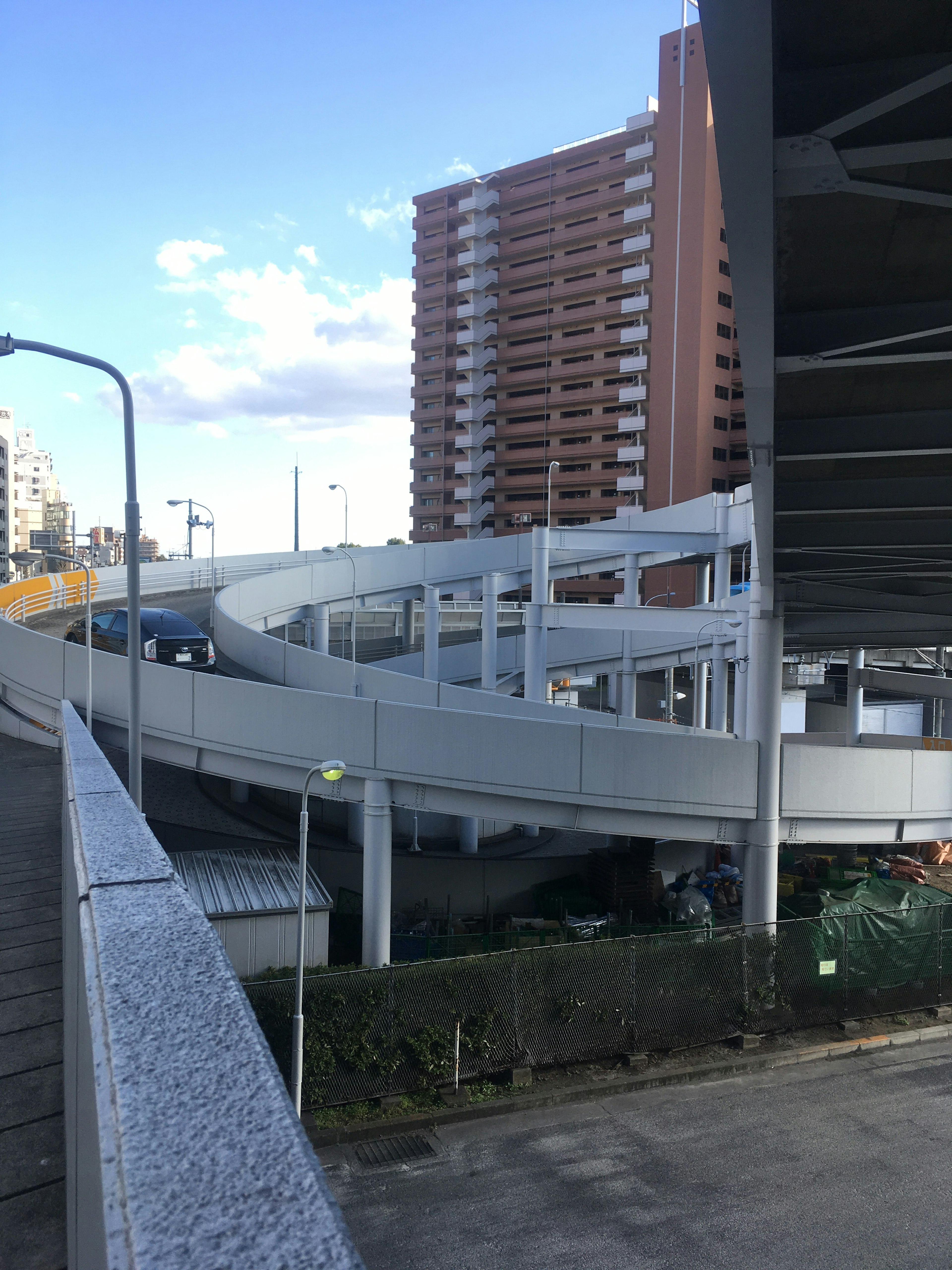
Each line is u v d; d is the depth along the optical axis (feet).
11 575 341.00
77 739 22.02
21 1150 11.10
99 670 75.10
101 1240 4.17
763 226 22.08
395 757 66.39
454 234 315.17
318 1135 50.70
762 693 70.64
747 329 27.17
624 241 282.77
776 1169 48.21
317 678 89.56
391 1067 55.01
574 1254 40.96
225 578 186.39
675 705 183.42
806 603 71.56
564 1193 45.91
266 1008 54.80
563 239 293.23
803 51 20.80
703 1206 44.73
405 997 57.21
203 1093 3.78
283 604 123.95
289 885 66.54
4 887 24.30
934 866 113.80
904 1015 68.44
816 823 74.28
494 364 312.91
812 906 80.89
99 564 309.22
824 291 30.40
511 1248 41.42
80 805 11.78
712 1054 61.87
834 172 21.49
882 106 19.62
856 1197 45.62
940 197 21.39
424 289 326.03
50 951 18.90
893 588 72.28
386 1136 51.75
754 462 38.75
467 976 58.80
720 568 114.73
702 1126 52.90
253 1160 3.28
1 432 390.42
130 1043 4.26
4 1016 15.34
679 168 265.34
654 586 263.90
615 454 286.05
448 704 83.10
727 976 64.80
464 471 314.96
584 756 66.90
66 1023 11.67
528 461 305.32
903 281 29.53
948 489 46.37
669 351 269.85
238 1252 2.67
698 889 93.40
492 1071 57.41
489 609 124.26
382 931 66.08
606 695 220.84
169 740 73.92
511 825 102.78
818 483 47.60
